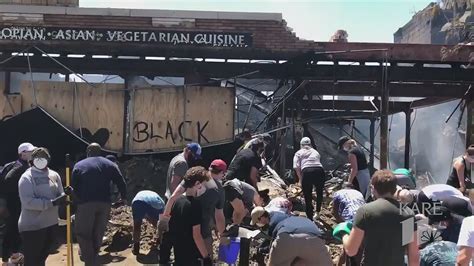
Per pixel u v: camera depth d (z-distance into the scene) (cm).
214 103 1165
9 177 660
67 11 1141
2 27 1138
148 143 1158
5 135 1123
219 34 1145
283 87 1386
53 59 1144
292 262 483
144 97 1165
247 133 941
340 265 630
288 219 503
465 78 1242
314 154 880
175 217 473
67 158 632
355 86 1385
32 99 1159
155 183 1080
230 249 584
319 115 1734
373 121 1756
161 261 598
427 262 467
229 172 782
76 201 634
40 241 577
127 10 1144
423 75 1233
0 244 758
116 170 660
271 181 1073
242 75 1177
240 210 671
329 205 971
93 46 1145
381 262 384
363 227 391
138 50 1148
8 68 1180
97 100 1161
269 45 1156
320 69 1206
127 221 858
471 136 1345
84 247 632
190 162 730
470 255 404
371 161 1745
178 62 1191
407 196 549
